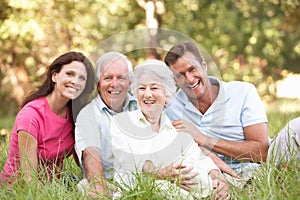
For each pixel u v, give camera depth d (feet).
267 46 45.93
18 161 14.60
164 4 42.06
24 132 14.32
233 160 15.51
